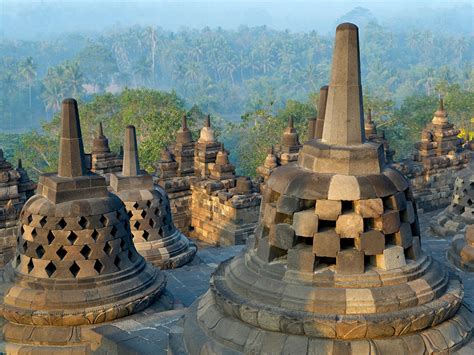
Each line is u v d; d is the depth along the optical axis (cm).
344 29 976
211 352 969
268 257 1003
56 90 13025
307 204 984
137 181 1939
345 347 906
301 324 916
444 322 974
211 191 2858
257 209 2808
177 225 3028
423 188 3172
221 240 2823
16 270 1346
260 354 925
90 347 1226
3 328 1285
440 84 7806
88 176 1347
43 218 1311
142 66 17438
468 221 2105
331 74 1003
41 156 6569
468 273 1608
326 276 948
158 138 5128
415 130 7044
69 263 1302
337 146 988
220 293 1009
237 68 18500
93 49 16950
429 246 1920
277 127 6094
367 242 950
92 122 6419
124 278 1345
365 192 952
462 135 6141
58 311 1261
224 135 8775
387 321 905
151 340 1168
